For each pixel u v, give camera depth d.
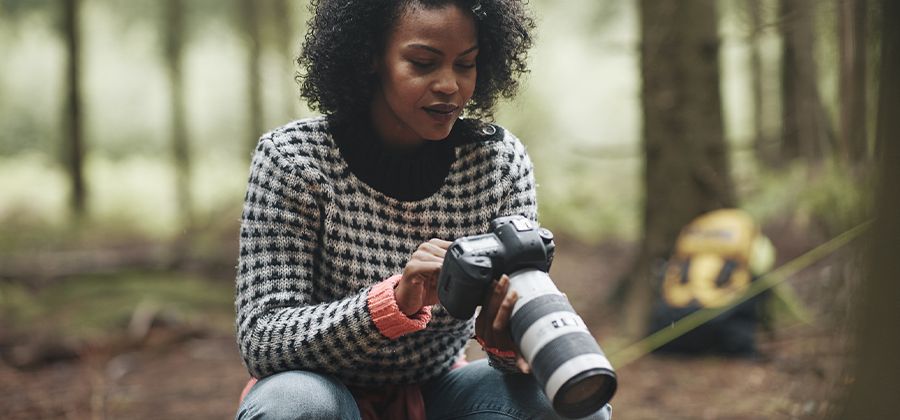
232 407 4.02
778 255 5.77
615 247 10.12
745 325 4.48
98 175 16.05
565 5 17.03
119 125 19.94
